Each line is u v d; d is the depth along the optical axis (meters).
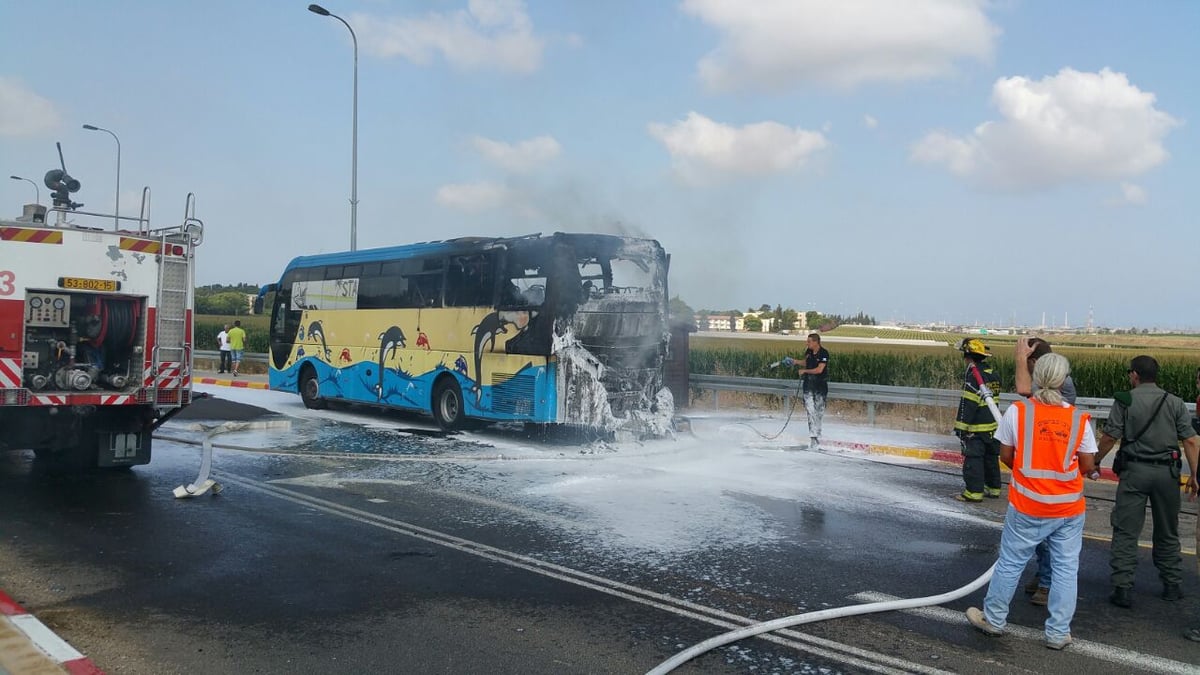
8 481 9.70
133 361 9.58
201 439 13.52
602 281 13.48
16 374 8.65
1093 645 5.28
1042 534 5.19
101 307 9.31
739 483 10.47
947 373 19.84
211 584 6.12
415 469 11.10
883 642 5.23
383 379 16.53
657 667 4.71
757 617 5.64
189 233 9.87
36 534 7.41
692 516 8.59
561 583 6.30
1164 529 6.17
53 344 9.02
